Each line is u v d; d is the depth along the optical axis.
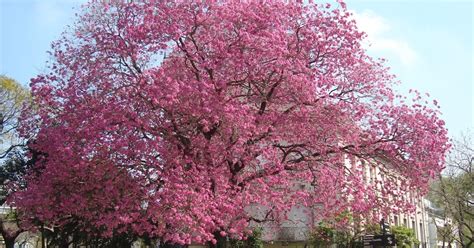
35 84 19.12
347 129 19.52
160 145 17.02
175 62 18.05
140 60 18.55
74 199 17.98
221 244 18.16
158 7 18.48
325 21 19.56
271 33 18.16
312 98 18.45
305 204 20.34
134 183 16.97
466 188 36.53
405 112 19.14
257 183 18.77
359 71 19.80
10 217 34.25
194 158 17.45
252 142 18.67
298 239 30.16
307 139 19.59
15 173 29.06
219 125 17.56
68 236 29.45
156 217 15.71
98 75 18.48
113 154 17.23
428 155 18.67
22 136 20.16
